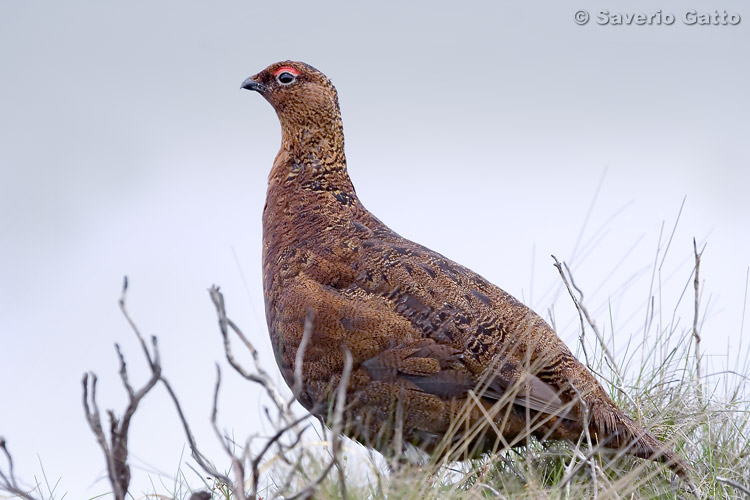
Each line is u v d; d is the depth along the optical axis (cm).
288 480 1133
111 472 1134
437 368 1438
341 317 1477
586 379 1490
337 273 1525
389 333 1453
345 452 1313
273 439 1084
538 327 1506
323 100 1739
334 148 1741
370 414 1473
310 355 1498
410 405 1446
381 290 1491
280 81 1750
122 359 1117
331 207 1664
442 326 1450
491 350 1449
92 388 1140
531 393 1425
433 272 1511
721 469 1464
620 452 1438
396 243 1577
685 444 1544
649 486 1433
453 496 1312
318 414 1502
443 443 1432
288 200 1686
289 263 1577
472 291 1506
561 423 1459
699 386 1631
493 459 1420
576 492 1379
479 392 1435
